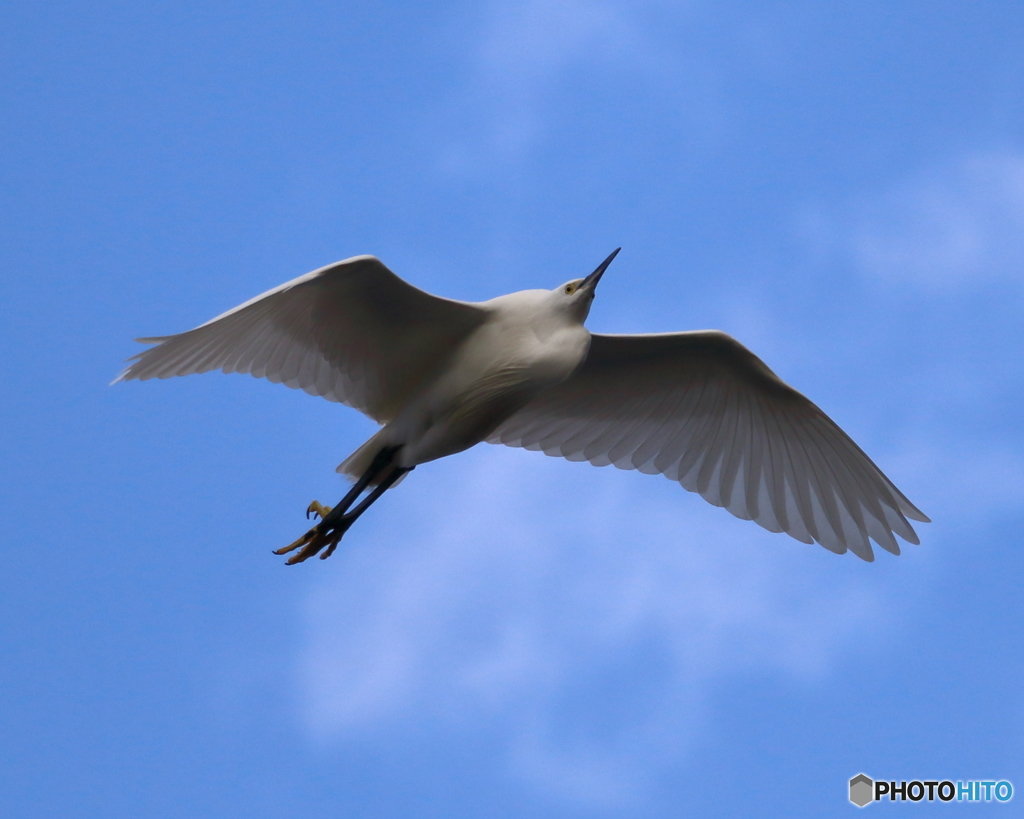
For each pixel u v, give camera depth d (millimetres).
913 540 15102
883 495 15109
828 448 15211
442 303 13094
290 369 13266
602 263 13781
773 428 15383
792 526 15703
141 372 12102
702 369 15047
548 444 15695
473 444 14039
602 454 15797
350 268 12367
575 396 15336
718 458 15750
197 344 12219
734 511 15773
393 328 13328
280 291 11930
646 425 15672
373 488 14078
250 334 12656
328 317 13016
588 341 13734
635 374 15125
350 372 13602
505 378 13445
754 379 14969
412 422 13664
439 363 13641
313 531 13719
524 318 13531
